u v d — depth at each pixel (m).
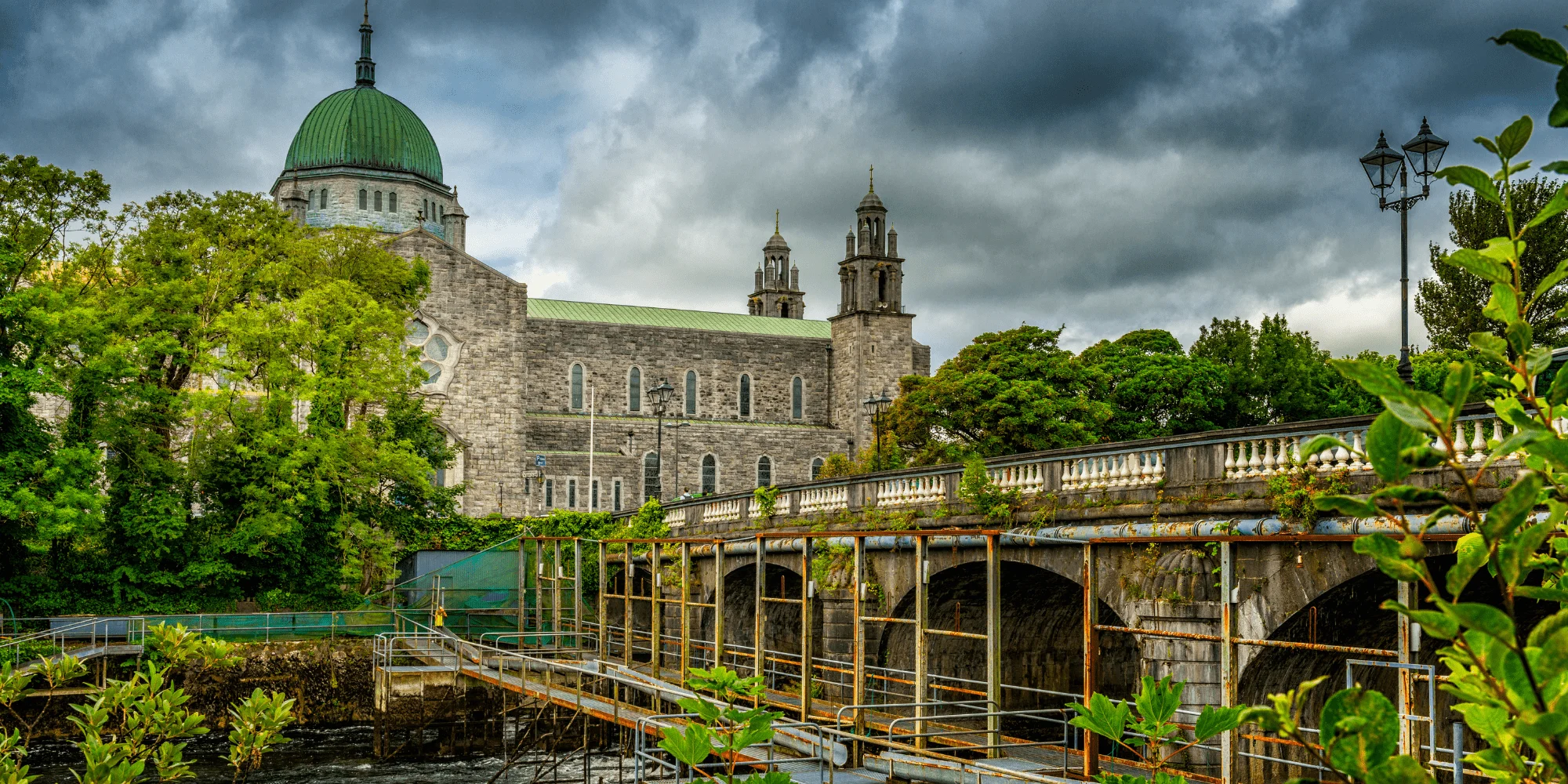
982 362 78.00
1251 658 22.88
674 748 7.09
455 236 115.12
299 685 50.47
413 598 57.78
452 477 95.69
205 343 55.69
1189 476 25.50
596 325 113.81
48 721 43.59
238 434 56.22
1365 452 4.16
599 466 106.62
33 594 51.94
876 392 118.75
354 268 71.62
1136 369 77.62
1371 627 23.92
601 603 43.03
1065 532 27.53
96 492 50.09
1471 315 72.69
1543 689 3.92
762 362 120.00
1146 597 24.83
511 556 57.91
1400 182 29.38
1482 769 4.46
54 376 50.09
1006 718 35.78
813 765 25.53
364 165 116.00
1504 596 4.02
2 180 54.41
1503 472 18.95
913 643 35.19
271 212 64.44
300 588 57.72
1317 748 4.25
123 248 57.38
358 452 58.59
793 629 49.03
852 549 37.00
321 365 58.50
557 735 38.97
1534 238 64.88
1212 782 20.36
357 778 40.72
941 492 34.00
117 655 47.03
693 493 110.31
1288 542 22.25
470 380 97.06
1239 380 79.75
